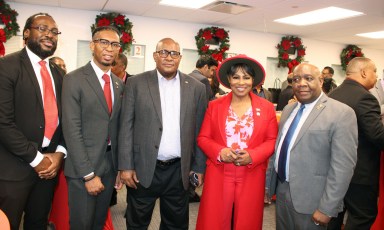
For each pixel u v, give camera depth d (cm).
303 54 736
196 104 216
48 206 210
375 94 292
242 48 705
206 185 199
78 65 581
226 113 197
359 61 223
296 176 172
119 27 560
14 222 185
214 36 649
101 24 543
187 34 651
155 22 621
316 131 168
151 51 624
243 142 190
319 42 791
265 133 193
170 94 210
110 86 203
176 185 213
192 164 221
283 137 185
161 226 229
